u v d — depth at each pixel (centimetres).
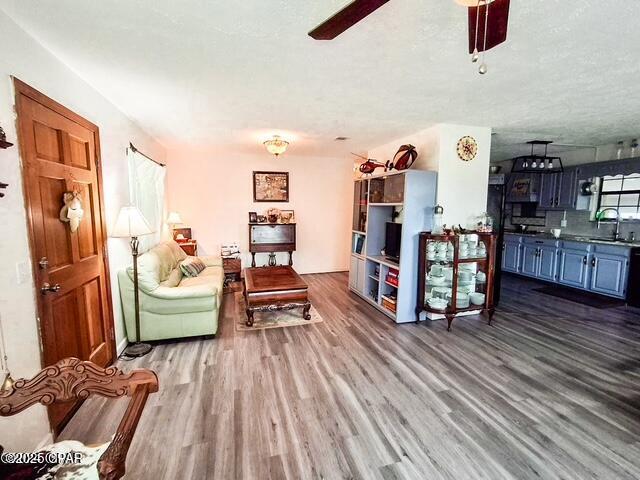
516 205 652
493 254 356
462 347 301
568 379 246
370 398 219
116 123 298
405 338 321
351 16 113
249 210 591
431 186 361
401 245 359
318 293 491
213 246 580
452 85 244
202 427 189
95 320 245
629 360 277
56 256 192
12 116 155
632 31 164
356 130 392
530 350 296
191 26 164
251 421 195
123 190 314
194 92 262
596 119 337
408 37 172
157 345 304
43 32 169
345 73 223
